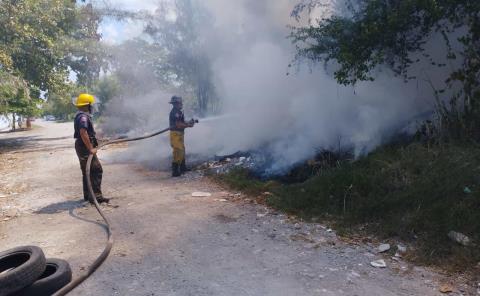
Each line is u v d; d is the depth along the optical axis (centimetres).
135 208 585
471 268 363
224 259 402
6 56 1445
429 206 449
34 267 345
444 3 491
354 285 347
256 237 457
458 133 543
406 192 479
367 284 349
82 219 548
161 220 524
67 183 809
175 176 797
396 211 466
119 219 536
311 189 561
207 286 347
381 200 483
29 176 931
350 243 436
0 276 322
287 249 424
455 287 341
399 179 512
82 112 614
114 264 396
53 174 934
